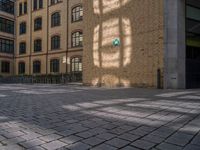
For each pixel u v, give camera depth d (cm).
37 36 3105
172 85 1178
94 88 1366
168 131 343
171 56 1180
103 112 503
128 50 1381
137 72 1323
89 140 299
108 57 1515
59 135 323
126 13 1402
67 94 965
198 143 287
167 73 1182
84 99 757
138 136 317
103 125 382
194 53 1288
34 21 3167
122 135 322
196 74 1286
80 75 2280
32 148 270
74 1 2583
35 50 3150
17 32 3494
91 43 1655
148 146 276
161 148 269
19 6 3475
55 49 2805
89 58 1669
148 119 427
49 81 2480
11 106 608
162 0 1200
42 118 444
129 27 1379
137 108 552
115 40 1465
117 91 1084
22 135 324
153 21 1245
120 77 1427
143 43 1294
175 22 1182
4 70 3356
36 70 3114
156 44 1226
